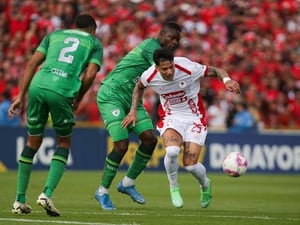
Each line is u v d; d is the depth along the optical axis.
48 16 81.31
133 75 33.97
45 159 64.12
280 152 70.12
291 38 89.94
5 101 67.62
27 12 81.62
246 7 90.31
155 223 26.95
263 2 91.75
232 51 82.69
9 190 43.72
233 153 31.91
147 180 56.69
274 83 80.06
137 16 83.56
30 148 29.12
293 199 43.62
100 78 73.38
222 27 86.50
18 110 30.08
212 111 72.94
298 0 94.38
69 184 50.72
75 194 42.84
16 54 76.81
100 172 63.75
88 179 55.66
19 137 64.00
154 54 30.55
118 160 33.47
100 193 33.53
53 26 80.19
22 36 79.25
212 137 68.56
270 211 34.88
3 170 63.53
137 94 31.88
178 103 32.06
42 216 28.16
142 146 34.50
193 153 31.70
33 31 78.94
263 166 69.62
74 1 83.12
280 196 45.69
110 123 33.66
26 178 29.03
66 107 28.64
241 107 72.62
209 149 68.44
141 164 34.69
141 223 26.81
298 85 83.75
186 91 31.80
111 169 33.38
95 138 65.88
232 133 68.94
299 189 51.84
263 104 77.50
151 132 34.41
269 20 90.19
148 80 31.50
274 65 82.75
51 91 28.33
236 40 85.94
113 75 34.31
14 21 81.06
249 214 32.44
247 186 53.81
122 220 27.67
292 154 70.38
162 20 84.69
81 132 65.44
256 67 81.44
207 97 73.88
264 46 85.44
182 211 33.28
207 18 86.62
